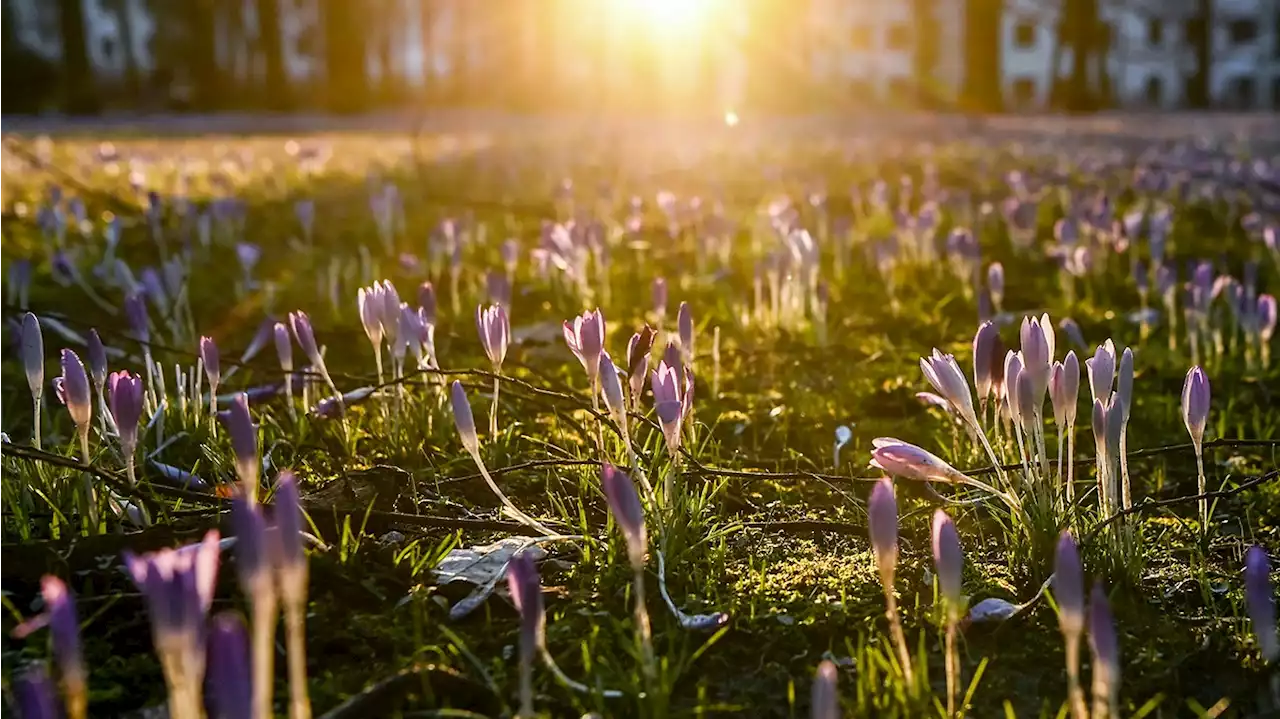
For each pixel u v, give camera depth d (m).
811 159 4.00
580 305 1.55
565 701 0.65
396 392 0.93
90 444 0.90
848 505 0.89
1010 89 15.58
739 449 1.00
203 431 0.94
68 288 1.68
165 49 12.45
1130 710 0.66
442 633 0.71
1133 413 1.12
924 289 1.69
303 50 14.34
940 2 15.22
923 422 1.08
